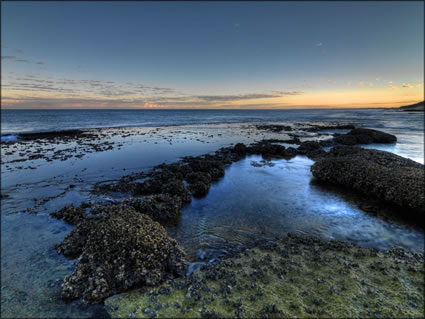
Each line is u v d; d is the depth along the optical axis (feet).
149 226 28.58
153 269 23.72
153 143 112.16
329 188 53.11
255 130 179.63
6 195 46.68
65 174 61.16
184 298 20.21
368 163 56.75
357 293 20.94
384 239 32.53
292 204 44.27
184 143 113.19
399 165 67.92
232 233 33.47
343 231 34.58
